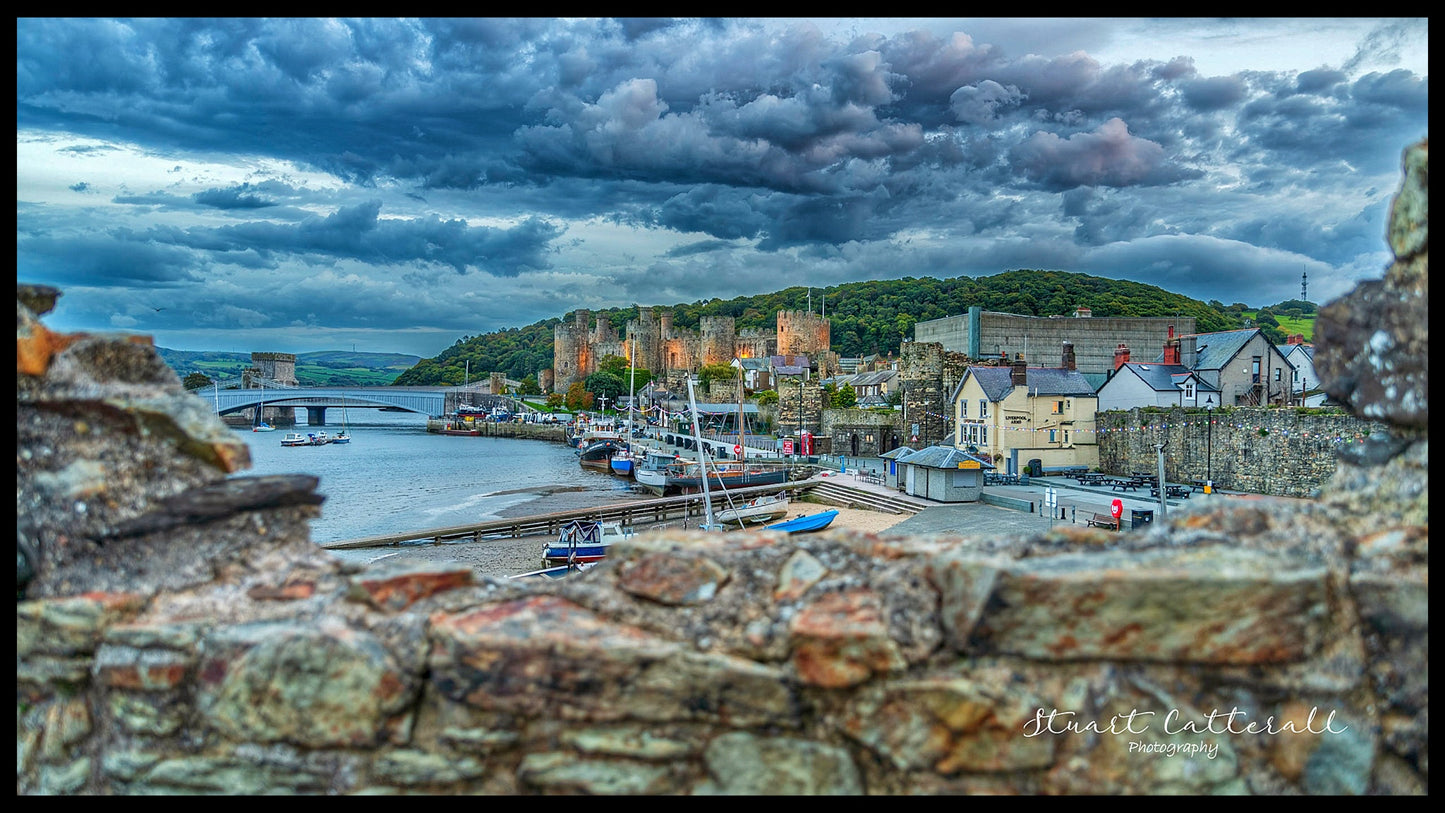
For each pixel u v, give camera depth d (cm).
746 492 5241
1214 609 336
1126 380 5212
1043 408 4728
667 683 358
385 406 17638
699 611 379
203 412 433
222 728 369
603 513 4650
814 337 15738
